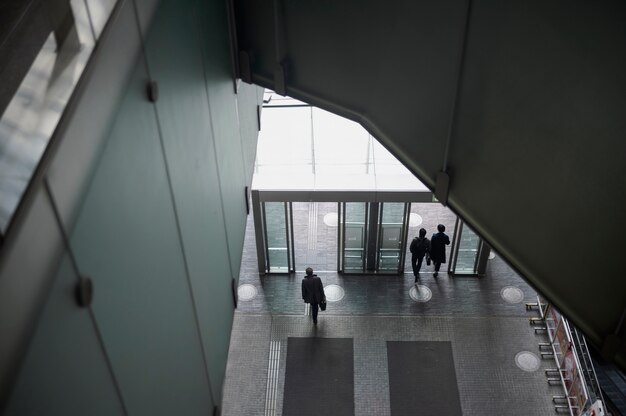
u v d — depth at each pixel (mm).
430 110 5723
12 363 2496
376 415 13383
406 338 14984
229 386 13977
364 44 6371
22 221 2643
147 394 4441
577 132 4121
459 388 13875
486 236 5578
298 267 17016
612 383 13727
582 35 3846
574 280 4633
